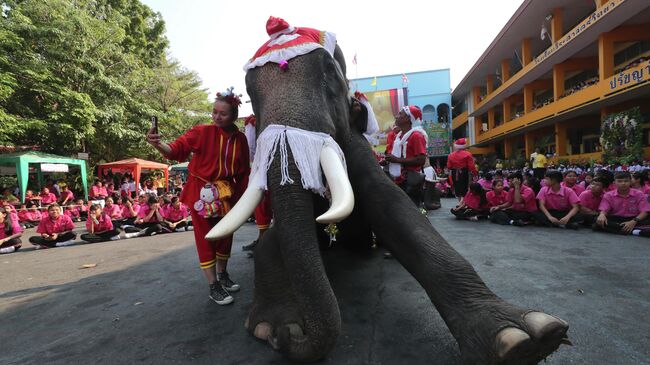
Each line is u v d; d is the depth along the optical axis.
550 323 1.54
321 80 2.59
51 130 13.69
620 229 5.30
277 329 2.08
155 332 2.56
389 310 2.65
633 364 1.87
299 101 2.35
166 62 25.95
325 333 1.81
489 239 5.11
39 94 14.03
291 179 2.06
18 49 13.16
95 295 3.52
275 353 2.17
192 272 4.14
